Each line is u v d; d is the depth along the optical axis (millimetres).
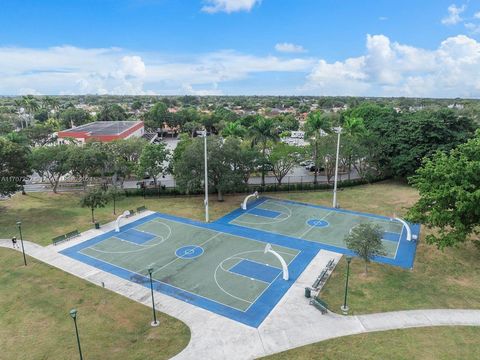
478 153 32375
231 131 68938
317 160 60344
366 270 31281
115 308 26672
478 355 20875
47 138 102688
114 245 38312
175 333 23656
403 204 51531
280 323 24609
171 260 34688
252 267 33125
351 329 23719
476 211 29797
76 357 21391
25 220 46344
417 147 59344
